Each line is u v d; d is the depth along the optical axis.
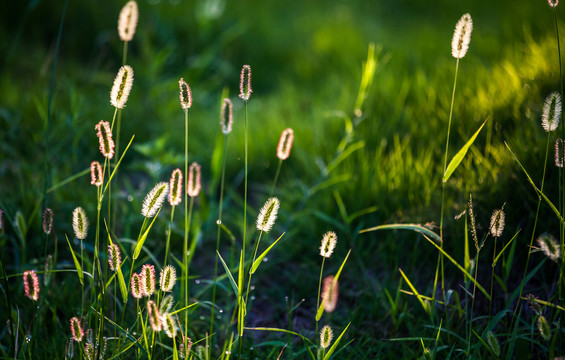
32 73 3.21
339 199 2.04
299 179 2.32
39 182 2.10
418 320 1.86
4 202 2.03
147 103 3.06
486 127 2.10
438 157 2.11
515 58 2.50
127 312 1.89
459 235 1.94
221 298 1.97
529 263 1.89
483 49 3.19
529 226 1.90
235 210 2.21
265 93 3.67
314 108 2.80
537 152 1.96
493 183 1.96
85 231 1.68
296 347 1.86
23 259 1.88
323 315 1.92
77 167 2.24
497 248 1.92
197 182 1.72
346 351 1.83
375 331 1.87
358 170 2.18
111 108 2.86
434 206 2.02
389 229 2.02
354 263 2.02
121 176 2.49
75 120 2.19
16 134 2.39
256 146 2.56
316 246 2.06
